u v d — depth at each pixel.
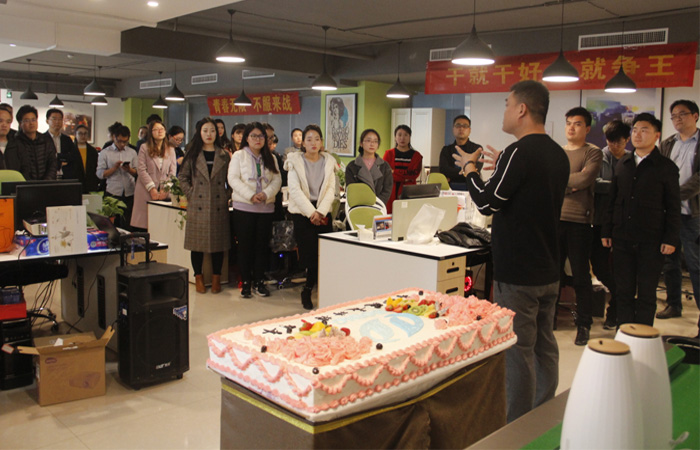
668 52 6.90
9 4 5.86
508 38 8.27
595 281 5.31
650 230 4.04
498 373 2.53
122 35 8.16
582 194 4.39
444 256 3.77
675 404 1.33
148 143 6.52
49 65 13.48
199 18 7.86
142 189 6.54
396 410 2.02
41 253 3.48
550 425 1.23
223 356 2.08
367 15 7.50
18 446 2.83
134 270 3.52
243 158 5.49
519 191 2.67
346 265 4.30
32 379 3.56
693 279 4.84
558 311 5.25
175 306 3.56
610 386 0.95
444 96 10.84
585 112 4.39
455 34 8.59
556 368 2.91
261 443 1.95
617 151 5.21
